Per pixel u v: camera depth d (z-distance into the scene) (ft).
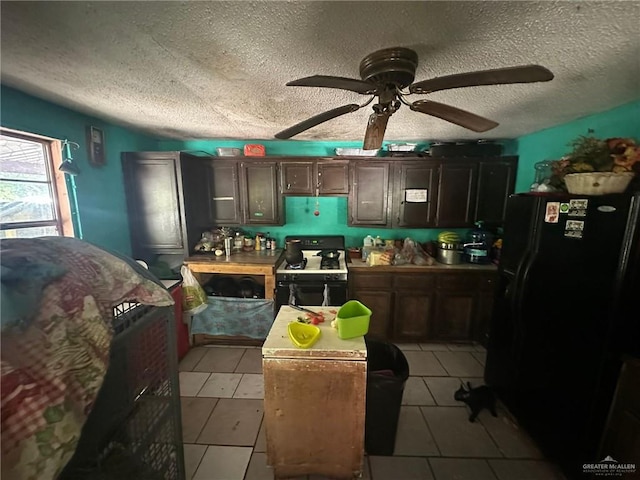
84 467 3.16
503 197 9.93
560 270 5.27
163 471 4.32
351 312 5.37
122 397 3.62
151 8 3.06
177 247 9.39
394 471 5.39
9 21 3.29
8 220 5.76
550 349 5.49
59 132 6.53
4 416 2.10
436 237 11.35
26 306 2.37
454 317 9.81
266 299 9.45
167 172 8.96
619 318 4.42
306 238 11.17
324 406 4.77
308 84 3.67
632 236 4.24
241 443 5.98
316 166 10.05
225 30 3.50
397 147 10.00
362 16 3.22
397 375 5.93
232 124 8.25
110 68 4.58
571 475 5.04
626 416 4.34
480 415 6.78
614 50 3.94
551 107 6.42
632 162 4.75
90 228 7.53
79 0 2.91
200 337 9.82
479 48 3.93
